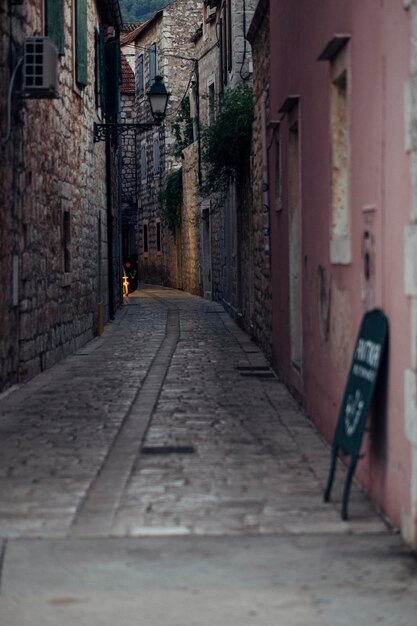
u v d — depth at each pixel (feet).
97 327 67.62
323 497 22.38
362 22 22.59
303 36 33.14
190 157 114.73
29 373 43.37
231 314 81.05
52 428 31.24
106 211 80.69
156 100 67.62
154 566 17.79
